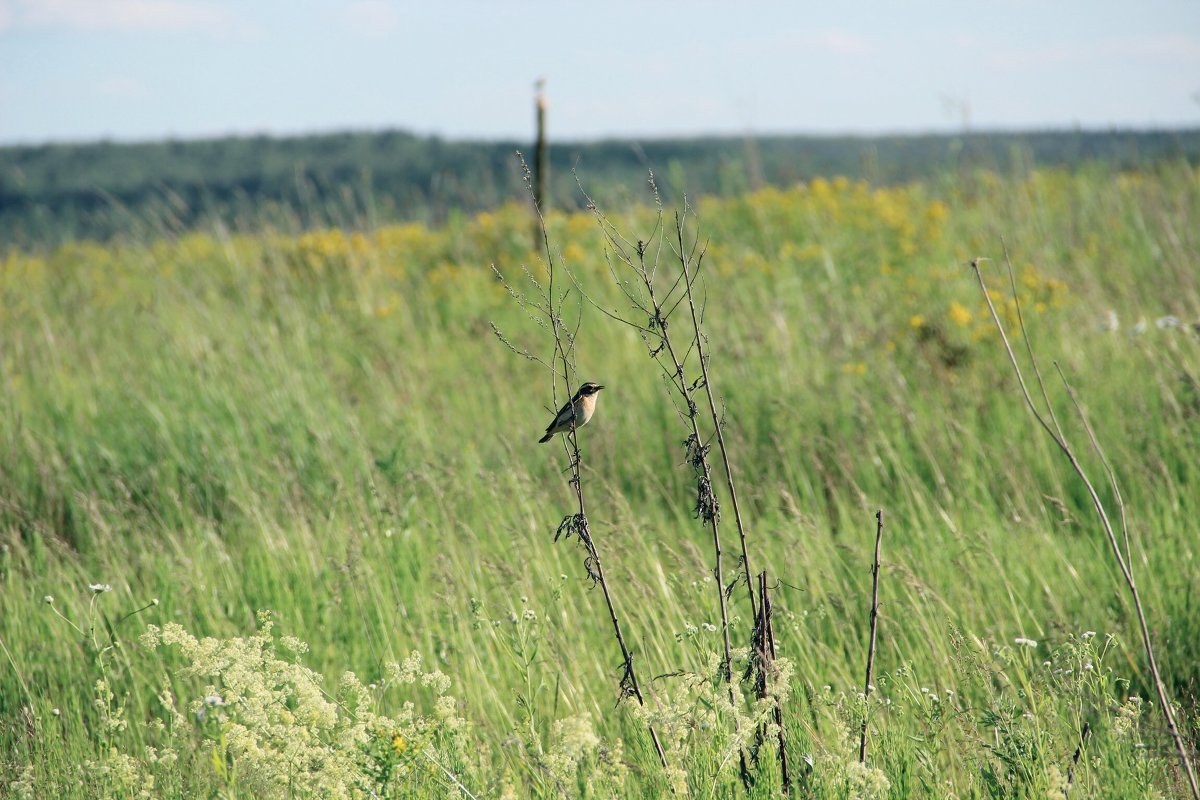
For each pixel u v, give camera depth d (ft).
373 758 25.44
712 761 25.61
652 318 26.40
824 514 48.60
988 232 86.33
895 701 30.48
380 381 67.82
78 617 41.75
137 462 58.39
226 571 45.68
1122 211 91.91
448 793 25.64
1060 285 67.51
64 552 48.47
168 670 38.50
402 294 93.25
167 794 27.22
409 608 42.63
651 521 48.42
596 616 40.22
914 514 45.73
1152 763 26.50
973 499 47.42
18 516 53.98
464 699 33.91
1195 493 46.29
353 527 46.60
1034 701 29.81
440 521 49.11
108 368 73.92
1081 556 42.01
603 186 99.04
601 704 34.65
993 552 40.75
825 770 25.94
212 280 91.20
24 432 61.31
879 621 37.06
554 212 110.32
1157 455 47.88
